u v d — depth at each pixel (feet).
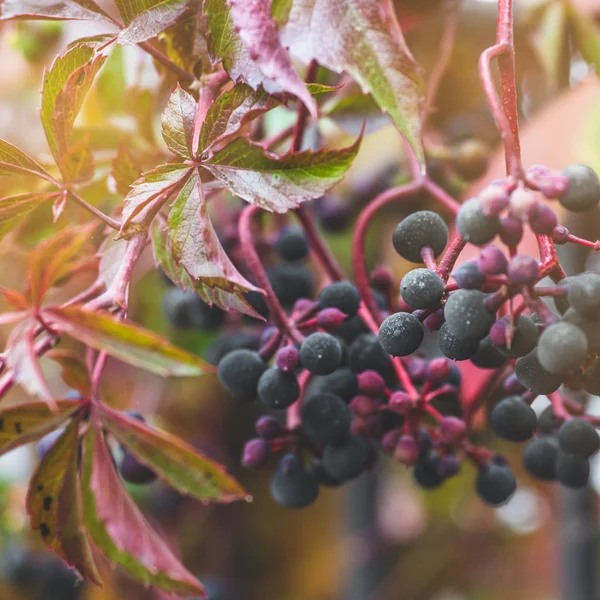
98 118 1.28
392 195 1.17
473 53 1.47
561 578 1.56
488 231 0.92
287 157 0.98
